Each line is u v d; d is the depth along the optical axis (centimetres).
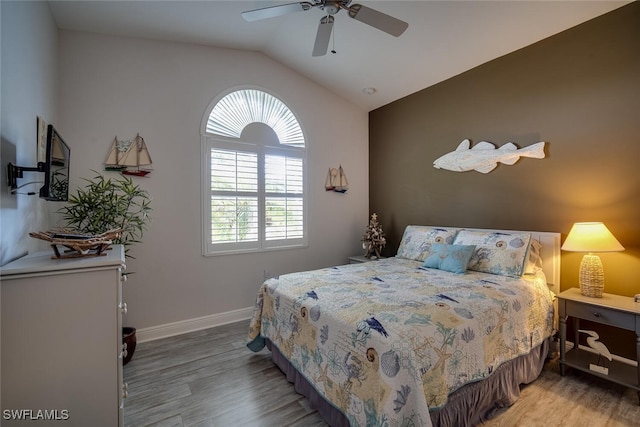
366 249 420
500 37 271
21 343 110
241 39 312
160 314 291
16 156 151
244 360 245
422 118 379
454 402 148
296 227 381
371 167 452
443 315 161
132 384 210
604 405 182
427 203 374
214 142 320
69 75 253
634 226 219
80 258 133
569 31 251
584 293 217
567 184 253
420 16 256
